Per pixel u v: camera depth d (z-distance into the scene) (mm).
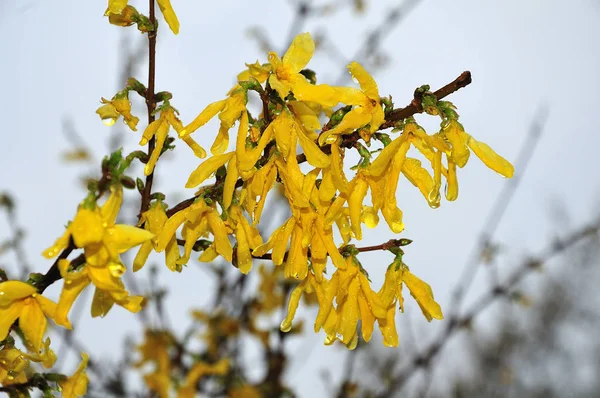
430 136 402
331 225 417
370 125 405
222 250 423
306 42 414
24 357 407
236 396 648
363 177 410
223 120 407
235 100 411
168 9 430
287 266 415
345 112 413
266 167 413
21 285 384
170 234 421
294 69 414
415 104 404
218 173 427
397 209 409
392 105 407
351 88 406
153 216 422
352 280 423
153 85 431
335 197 427
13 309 388
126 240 377
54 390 416
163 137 424
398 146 407
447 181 407
